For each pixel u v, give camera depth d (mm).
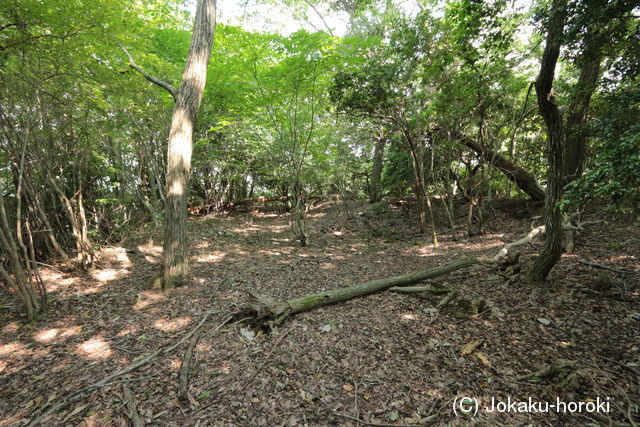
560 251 4074
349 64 6859
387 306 4105
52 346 3344
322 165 11586
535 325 3352
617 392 2350
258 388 2580
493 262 5188
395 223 10906
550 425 2109
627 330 3066
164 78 7793
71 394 2562
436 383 2576
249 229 11125
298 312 3898
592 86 5777
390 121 7828
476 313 3684
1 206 3689
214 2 5332
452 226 8070
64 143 6156
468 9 3953
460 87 6586
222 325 3613
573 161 7785
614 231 6176
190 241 8539
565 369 2570
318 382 2637
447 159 8617
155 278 5070
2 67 4438
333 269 6141
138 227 10195
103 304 4398
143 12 6141
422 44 6445
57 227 6660
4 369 2979
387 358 2938
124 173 9031
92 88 5516
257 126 10656
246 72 7465
